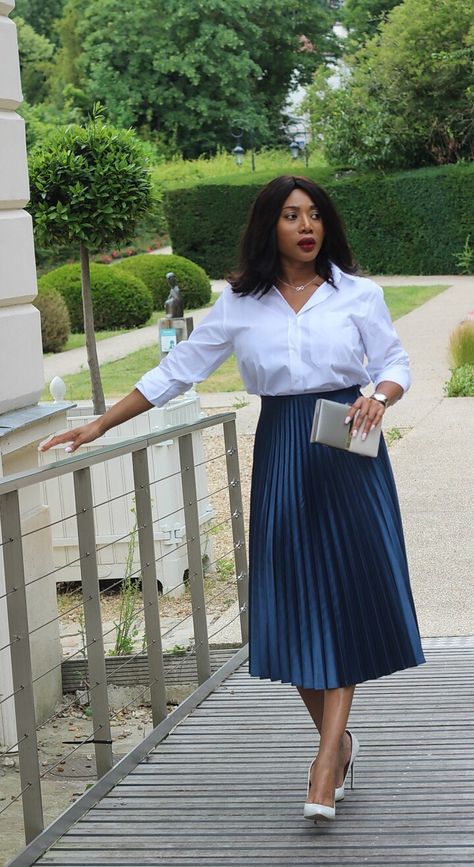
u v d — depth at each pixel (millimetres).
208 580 7887
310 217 3357
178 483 7648
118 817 3588
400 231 30562
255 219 3393
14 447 5059
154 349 19953
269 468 3428
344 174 31922
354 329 3395
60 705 5844
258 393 3480
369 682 5031
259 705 4750
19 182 5234
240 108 48188
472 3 31344
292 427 3402
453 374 14047
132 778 3953
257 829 3369
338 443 3285
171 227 31625
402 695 4789
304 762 3984
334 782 3266
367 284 3443
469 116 31422
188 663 5852
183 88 47938
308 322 3369
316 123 33156
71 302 23391
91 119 9352
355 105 32000
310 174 31562
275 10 49250
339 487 3365
